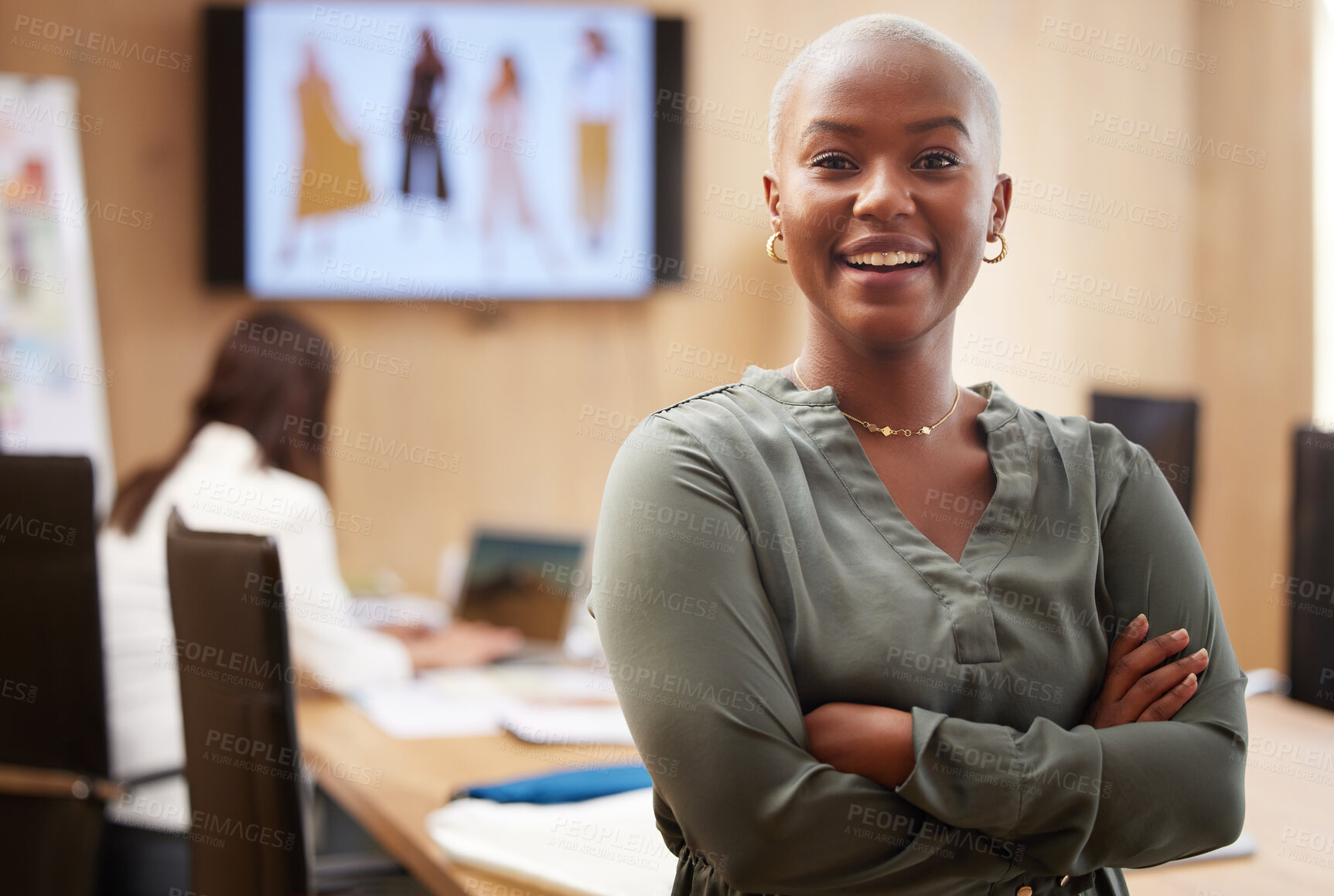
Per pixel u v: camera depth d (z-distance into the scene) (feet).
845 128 3.07
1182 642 3.23
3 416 10.20
